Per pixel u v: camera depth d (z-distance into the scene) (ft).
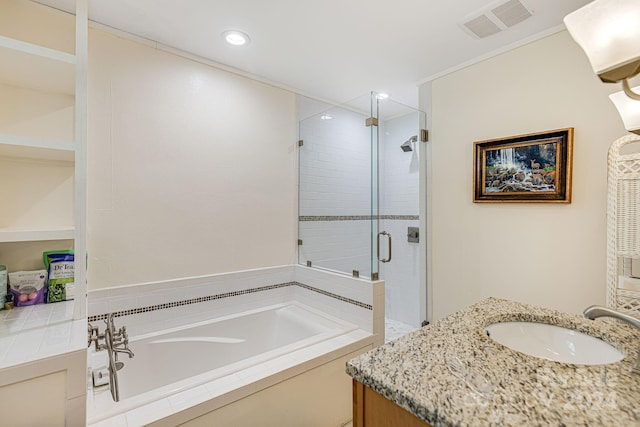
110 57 6.10
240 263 7.95
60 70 4.52
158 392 4.29
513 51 6.85
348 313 7.35
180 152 6.97
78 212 4.21
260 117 8.32
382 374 2.38
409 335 3.10
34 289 4.88
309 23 6.02
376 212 7.25
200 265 7.27
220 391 4.36
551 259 6.35
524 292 6.71
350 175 7.81
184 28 6.18
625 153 5.55
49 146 4.09
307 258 8.80
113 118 6.12
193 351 6.66
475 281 7.54
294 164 9.11
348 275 7.57
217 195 7.54
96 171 5.93
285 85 8.83
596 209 5.80
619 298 5.19
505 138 6.91
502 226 7.07
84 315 4.31
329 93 9.45
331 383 5.68
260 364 5.12
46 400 3.27
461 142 7.80
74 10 5.60
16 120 5.09
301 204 9.09
